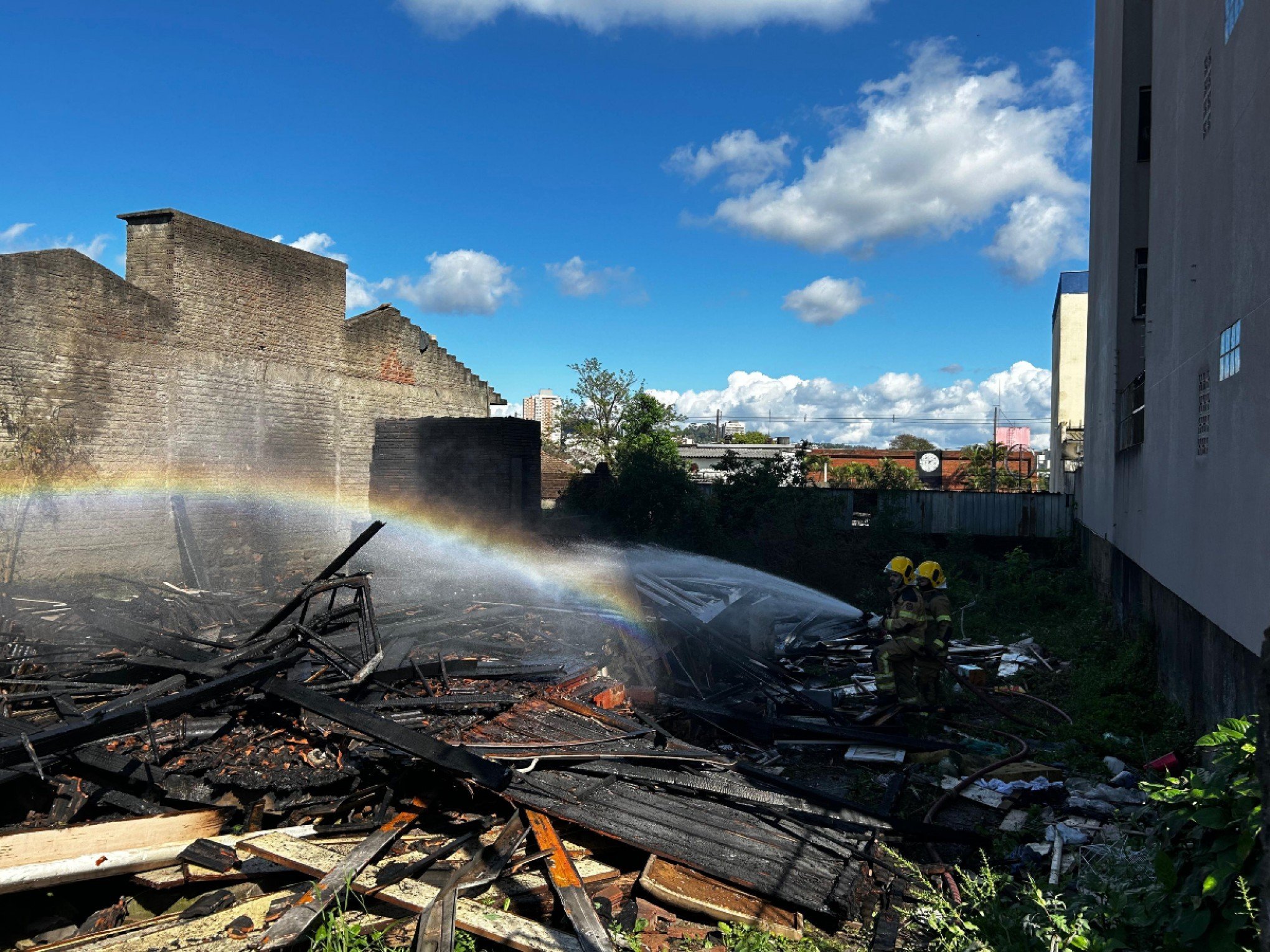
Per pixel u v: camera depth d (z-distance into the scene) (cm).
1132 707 877
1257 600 540
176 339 1312
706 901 458
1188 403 767
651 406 2630
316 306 1609
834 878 490
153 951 396
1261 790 273
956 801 672
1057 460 3488
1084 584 1769
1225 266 635
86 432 1173
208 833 501
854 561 1869
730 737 808
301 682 681
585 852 506
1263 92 534
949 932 437
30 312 1100
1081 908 395
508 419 1455
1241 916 300
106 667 716
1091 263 1925
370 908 438
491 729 645
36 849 451
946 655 905
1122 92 1405
